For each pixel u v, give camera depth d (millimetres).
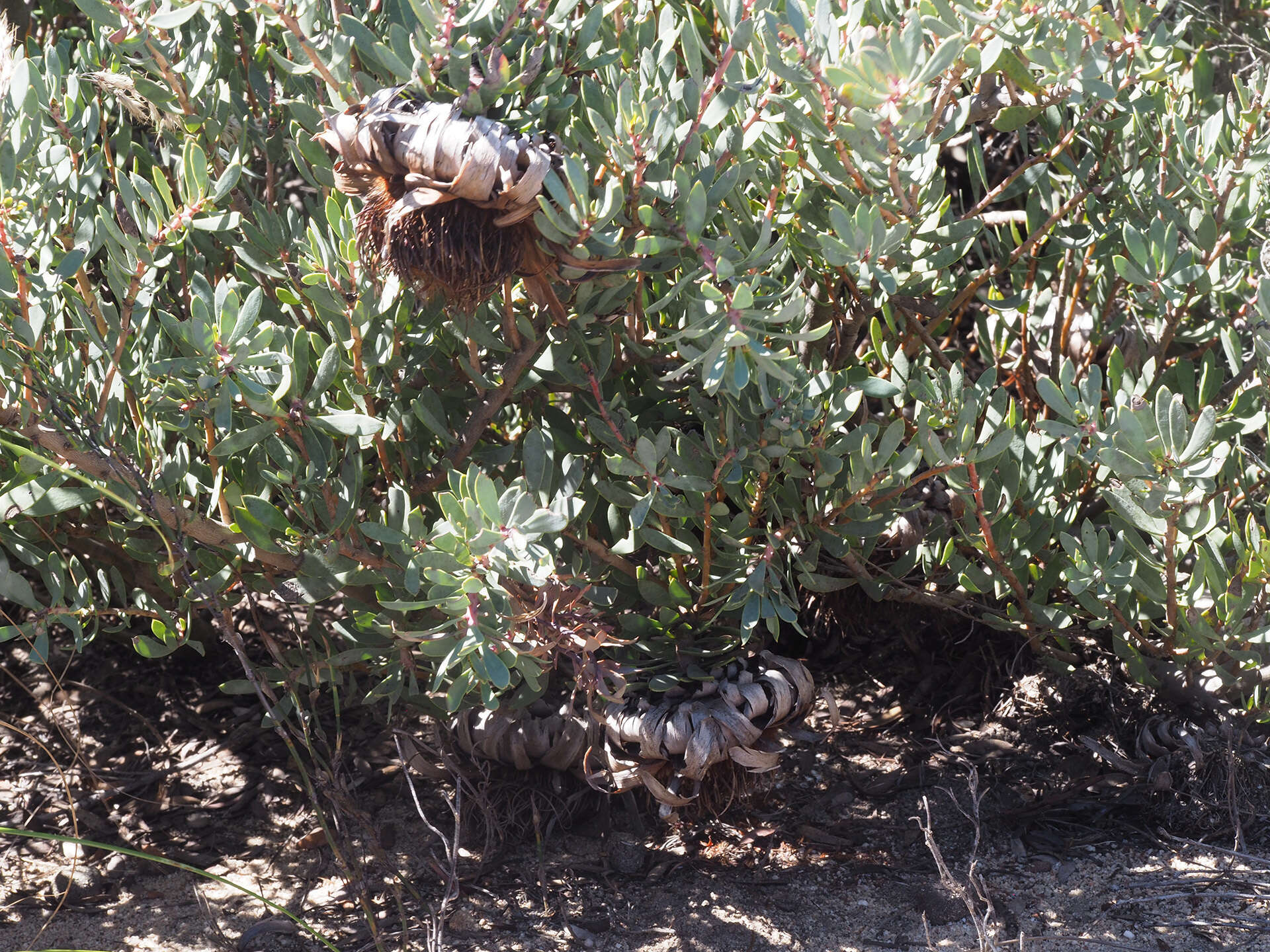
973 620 2857
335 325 1986
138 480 1908
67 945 2248
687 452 2102
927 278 2393
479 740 2434
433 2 1562
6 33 1874
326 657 2451
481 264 1568
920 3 1863
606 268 1658
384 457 2223
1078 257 2928
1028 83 1989
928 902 2307
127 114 2432
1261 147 2301
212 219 1836
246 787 2762
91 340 1854
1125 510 2127
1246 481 2514
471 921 2289
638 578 2232
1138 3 1936
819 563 2867
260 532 2018
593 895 2367
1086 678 2830
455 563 1739
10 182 1741
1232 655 2301
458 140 1488
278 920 2303
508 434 2658
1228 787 2418
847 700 3037
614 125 1788
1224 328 2486
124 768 2852
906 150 1785
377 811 2641
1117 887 2314
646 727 2184
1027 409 2943
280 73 2336
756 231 2090
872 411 3145
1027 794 2635
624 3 2139
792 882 2402
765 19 1695
